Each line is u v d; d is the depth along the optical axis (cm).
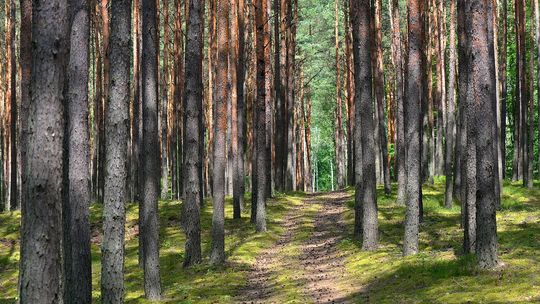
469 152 1521
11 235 2692
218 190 1941
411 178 1694
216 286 1625
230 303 1407
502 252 1553
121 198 1250
